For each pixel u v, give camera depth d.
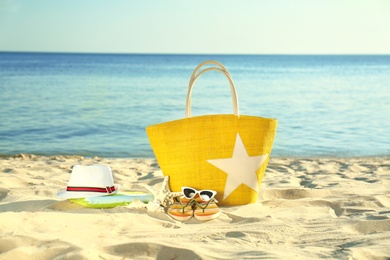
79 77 21.12
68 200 2.64
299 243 2.03
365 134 6.79
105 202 2.52
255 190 2.72
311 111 9.38
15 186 3.07
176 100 11.35
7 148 5.41
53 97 11.26
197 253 1.83
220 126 2.67
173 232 2.15
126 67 38.09
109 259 1.82
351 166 4.31
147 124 7.46
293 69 39.28
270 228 2.21
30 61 50.84
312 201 2.72
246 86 16.80
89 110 8.98
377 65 52.41
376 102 11.18
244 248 1.94
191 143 2.67
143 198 2.62
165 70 32.59
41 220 2.23
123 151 5.45
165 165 2.73
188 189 2.59
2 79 18.02
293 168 4.28
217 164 2.68
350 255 1.85
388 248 1.94
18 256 1.80
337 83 18.98
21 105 9.37
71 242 1.92
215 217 2.41
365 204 2.65
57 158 4.88
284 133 6.81
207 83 18.17
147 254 1.87
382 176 3.77
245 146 2.69
